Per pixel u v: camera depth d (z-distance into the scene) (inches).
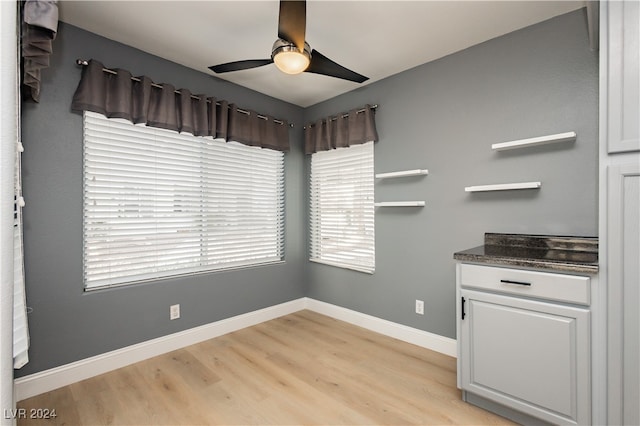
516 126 88.1
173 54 100.6
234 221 124.3
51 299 82.7
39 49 55.1
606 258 57.7
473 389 73.4
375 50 98.7
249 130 124.1
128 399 77.8
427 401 76.9
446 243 102.2
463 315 75.2
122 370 91.6
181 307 107.5
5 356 21.0
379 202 120.6
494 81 92.2
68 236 85.5
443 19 83.0
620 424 56.4
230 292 121.6
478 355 72.6
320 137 137.4
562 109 81.0
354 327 126.2
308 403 76.2
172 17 81.9
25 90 74.4
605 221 58.0
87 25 85.4
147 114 95.2
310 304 148.3
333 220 137.9
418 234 109.2
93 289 90.7
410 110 111.2
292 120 145.5
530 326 65.2
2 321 20.6
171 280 105.1
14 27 21.8
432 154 105.4
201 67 109.3
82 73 86.7
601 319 58.1
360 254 127.4
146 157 100.0
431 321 105.9
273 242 138.7
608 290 57.5
